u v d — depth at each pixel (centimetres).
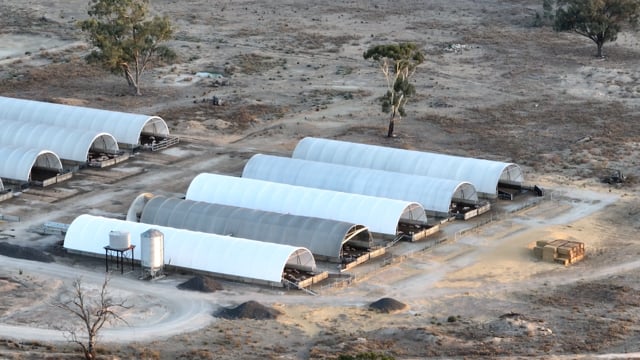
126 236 15312
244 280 15038
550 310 14162
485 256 16238
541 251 16100
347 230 15938
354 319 13850
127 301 14300
